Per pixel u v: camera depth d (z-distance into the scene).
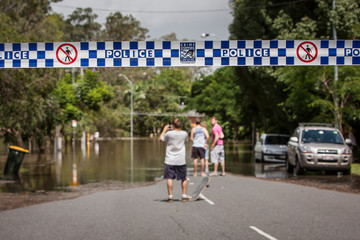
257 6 29.86
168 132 11.52
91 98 47.09
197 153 17.70
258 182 16.03
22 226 8.89
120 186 15.59
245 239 7.73
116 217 9.69
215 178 17.36
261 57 9.55
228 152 39.53
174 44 9.55
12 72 19.69
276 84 29.17
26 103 22.77
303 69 23.33
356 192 13.48
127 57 9.59
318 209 10.51
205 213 10.04
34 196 13.09
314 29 27.94
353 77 21.62
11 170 19.44
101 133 74.31
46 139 39.28
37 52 9.65
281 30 29.09
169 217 9.62
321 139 19.77
